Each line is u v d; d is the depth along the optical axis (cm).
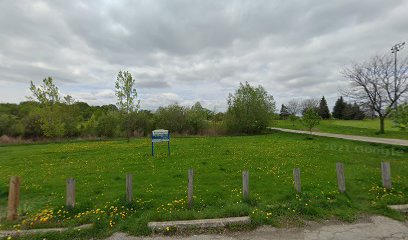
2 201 783
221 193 802
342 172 779
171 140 2694
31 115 3050
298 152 1686
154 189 856
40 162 1479
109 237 525
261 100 3884
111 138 3161
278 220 585
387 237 512
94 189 873
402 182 892
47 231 539
